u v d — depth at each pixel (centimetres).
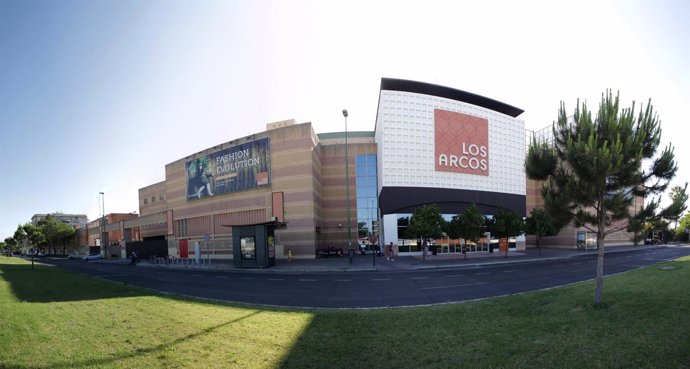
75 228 9419
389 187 3781
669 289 909
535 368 473
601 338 576
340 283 1781
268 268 2712
